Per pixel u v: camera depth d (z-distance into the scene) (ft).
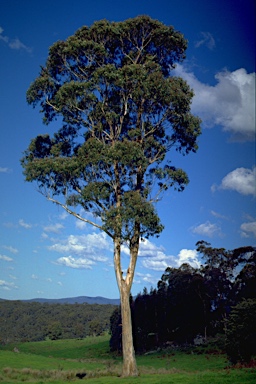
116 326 310.65
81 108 111.75
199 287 259.60
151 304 283.79
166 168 110.83
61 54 113.19
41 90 116.26
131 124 116.47
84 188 105.09
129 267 106.22
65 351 337.52
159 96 108.37
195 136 114.01
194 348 216.74
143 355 241.55
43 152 119.44
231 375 80.23
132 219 99.35
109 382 83.87
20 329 518.78
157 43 115.44
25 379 98.48
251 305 131.03
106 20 111.96
